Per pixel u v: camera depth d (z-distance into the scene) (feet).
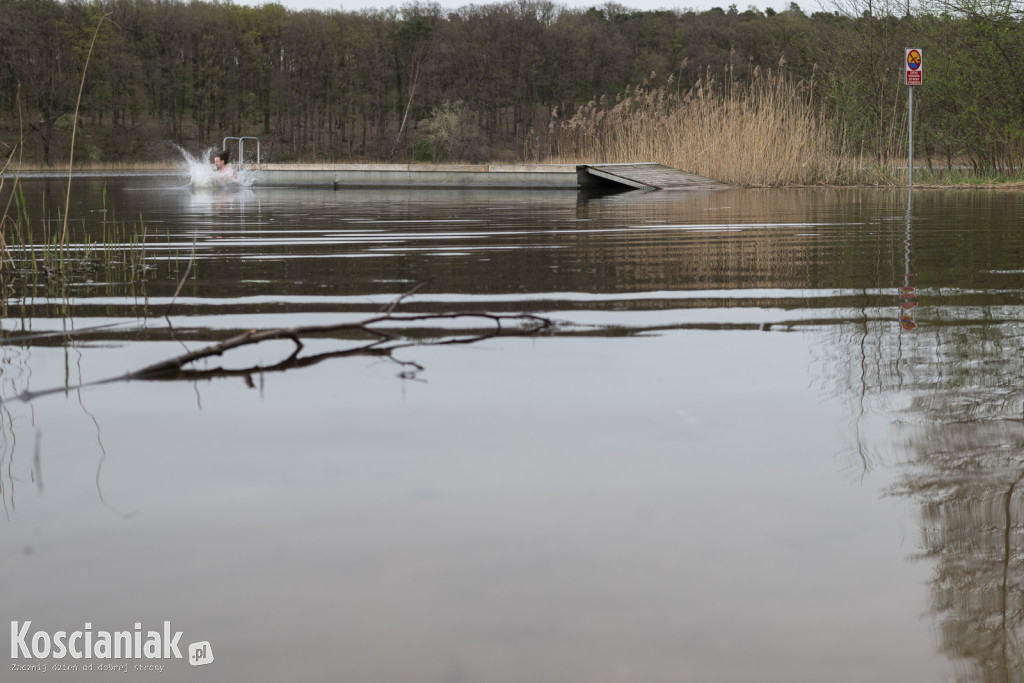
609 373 6.98
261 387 6.64
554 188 51.16
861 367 7.05
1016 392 6.17
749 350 7.80
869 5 56.80
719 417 5.70
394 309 10.23
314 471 4.73
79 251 17.10
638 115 59.52
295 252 16.61
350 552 3.72
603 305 10.42
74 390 6.61
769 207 30.07
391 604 3.28
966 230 20.22
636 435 5.33
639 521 4.02
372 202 36.60
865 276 12.67
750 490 4.40
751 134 48.06
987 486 4.40
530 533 3.90
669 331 8.75
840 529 3.92
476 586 3.41
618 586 3.41
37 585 3.46
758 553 3.68
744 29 194.08
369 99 188.03
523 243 18.11
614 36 193.26
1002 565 3.53
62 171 114.83
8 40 139.44
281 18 195.11
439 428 5.51
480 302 10.71
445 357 7.63
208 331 9.04
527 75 180.04
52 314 10.17
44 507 4.27
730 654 2.94
